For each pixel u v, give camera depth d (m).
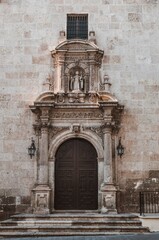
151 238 9.93
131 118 19.19
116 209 18.06
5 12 20.02
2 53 19.67
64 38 19.69
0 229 15.02
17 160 18.78
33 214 17.64
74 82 19.41
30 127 19.05
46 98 19.00
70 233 14.52
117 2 20.12
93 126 19.08
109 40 19.84
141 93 19.42
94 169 18.97
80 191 18.80
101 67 19.64
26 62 19.61
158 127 19.14
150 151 18.92
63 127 19.06
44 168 18.45
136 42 19.86
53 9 20.08
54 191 18.64
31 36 19.83
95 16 20.03
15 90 19.36
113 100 18.75
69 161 19.06
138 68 19.66
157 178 18.70
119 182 18.66
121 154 18.84
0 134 19.00
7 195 18.48
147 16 20.05
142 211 17.73
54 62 19.64
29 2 20.09
